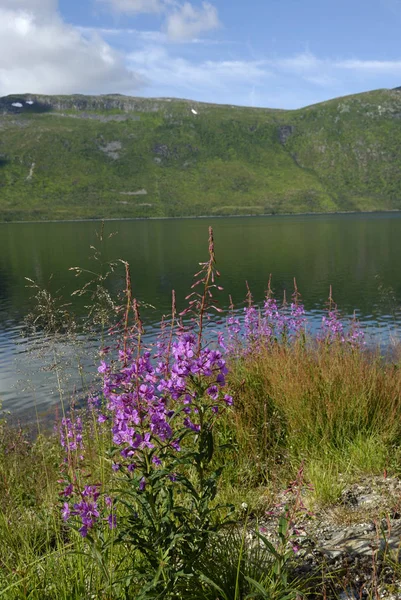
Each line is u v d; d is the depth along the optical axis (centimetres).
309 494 474
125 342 308
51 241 14900
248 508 453
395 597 308
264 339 905
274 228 19112
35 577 338
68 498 311
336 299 4447
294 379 693
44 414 1299
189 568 299
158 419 296
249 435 587
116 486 386
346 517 426
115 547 356
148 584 289
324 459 569
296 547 304
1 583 337
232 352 806
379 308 3775
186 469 515
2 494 517
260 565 342
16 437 778
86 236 17012
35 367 1358
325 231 16425
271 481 535
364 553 362
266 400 681
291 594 283
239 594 320
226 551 353
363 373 741
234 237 14775
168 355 343
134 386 301
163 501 307
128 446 293
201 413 327
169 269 7675
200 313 341
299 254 9362
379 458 550
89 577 345
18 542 418
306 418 639
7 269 8044
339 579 323
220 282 5978
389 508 436
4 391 1580
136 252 10825
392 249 9912
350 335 1012
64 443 485
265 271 6994
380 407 668
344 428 620
